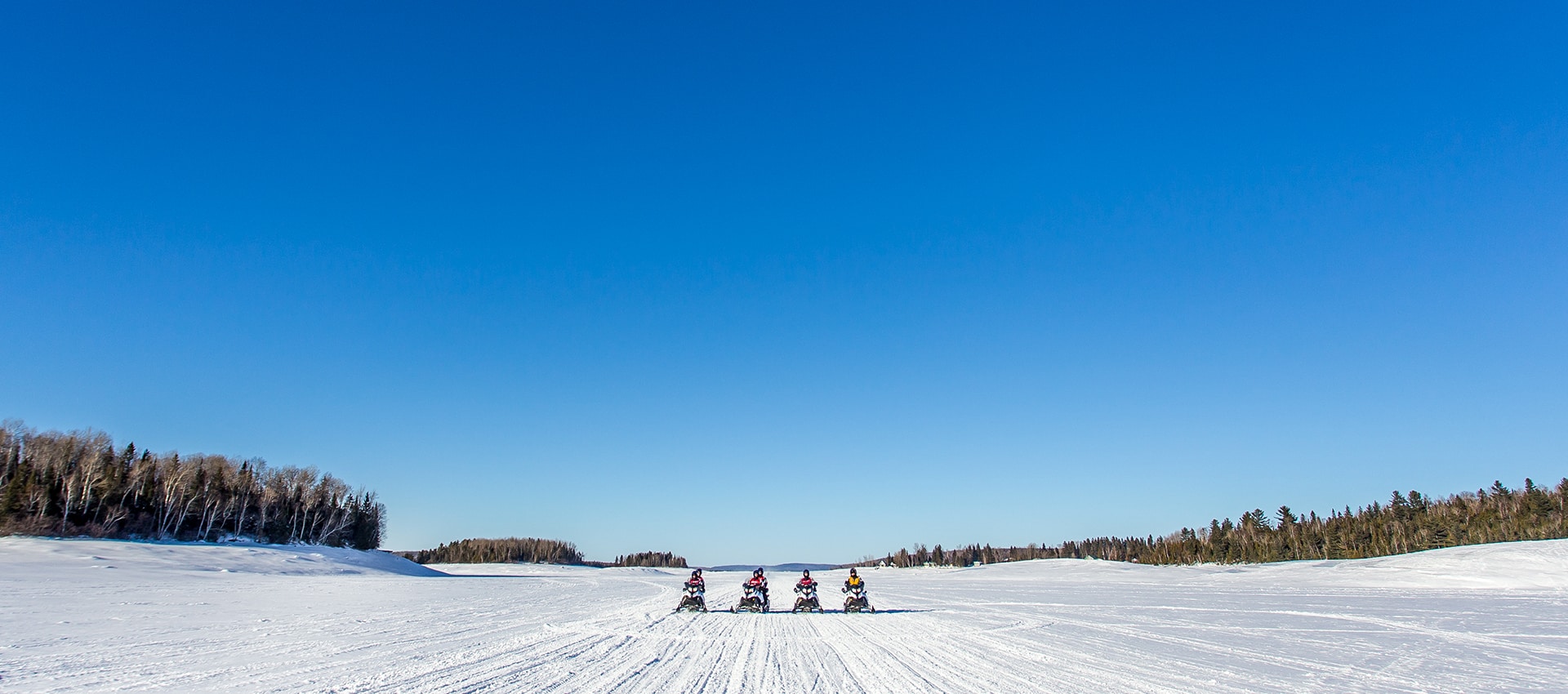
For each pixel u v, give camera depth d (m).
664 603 37.59
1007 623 26.44
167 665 14.55
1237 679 14.14
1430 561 66.25
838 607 36.22
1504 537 103.50
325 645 17.75
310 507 109.94
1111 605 36.91
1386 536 116.69
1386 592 45.69
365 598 37.25
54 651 16.19
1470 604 34.41
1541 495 108.38
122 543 69.94
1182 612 31.30
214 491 97.00
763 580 33.03
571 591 51.44
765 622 26.38
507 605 34.12
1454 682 14.00
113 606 27.92
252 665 14.55
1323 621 26.52
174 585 42.28
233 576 55.84
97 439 92.81
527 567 161.00
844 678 14.13
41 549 61.78
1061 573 111.12
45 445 89.19
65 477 85.62
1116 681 13.94
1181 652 18.28
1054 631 23.42
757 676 14.32
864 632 23.09
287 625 22.25
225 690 12.02
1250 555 127.94
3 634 18.98
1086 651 18.45
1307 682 13.91
